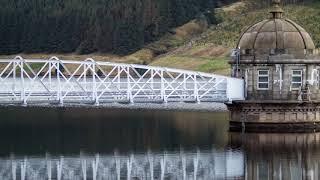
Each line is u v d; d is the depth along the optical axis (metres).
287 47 103.44
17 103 95.88
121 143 98.12
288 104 102.06
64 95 98.94
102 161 86.19
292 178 74.88
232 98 104.44
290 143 94.19
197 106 157.88
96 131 111.06
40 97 98.06
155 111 145.38
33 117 133.38
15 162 85.62
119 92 100.75
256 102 102.38
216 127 113.62
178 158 86.88
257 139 97.81
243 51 104.75
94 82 98.38
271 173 77.38
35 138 103.69
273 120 102.75
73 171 80.69
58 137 104.31
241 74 105.19
